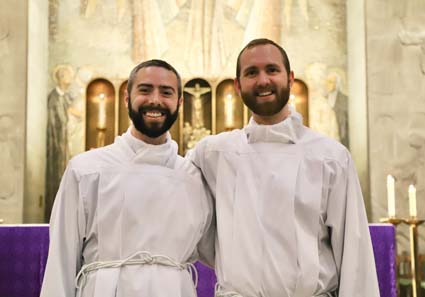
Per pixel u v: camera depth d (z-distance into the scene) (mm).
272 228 2836
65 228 2994
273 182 2893
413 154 7543
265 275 2754
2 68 7516
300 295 2758
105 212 2971
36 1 7914
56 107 8344
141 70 3098
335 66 8539
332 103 8461
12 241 4289
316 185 2904
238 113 8375
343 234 2898
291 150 2971
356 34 8141
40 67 8102
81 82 8430
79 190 3020
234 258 2814
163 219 2975
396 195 7473
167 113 3057
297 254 2789
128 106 3139
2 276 4258
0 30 7574
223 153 3062
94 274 2916
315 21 8641
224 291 2820
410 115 7605
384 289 4152
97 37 8531
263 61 2920
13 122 7438
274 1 8664
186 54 8578
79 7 8578
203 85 8391
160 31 8594
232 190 2969
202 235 3107
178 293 2891
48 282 2865
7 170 7352
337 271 2891
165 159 3096
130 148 3111
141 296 2832
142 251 2902
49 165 8242
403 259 7250
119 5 8617
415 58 7699
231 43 8609
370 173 7516
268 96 2914
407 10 7773
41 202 8055
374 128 7590
